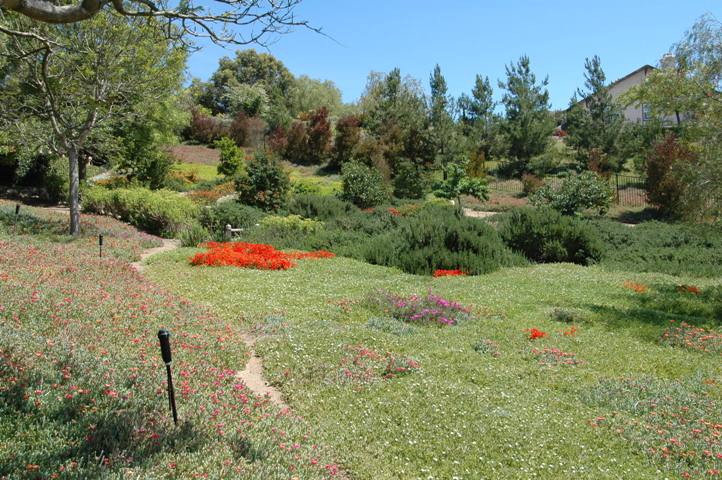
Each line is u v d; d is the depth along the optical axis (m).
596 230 27.58
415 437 6.68
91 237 21.12
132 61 20.09
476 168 47.81
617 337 11.89
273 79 87.44
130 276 13.88
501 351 10.62
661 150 36.56
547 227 23.97
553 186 43.19
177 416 5.69
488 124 56.28
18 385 5.35
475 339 11.23
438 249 20.98
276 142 58.75
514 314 13.76
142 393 6.09
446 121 49.47
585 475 5.99
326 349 9.85
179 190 40.59
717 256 23.83
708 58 16.16
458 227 21.72
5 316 8.04
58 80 18.81
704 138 16.33
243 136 64.12
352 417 7.23
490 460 6.23
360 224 27.97
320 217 30.14
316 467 5.38
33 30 17.14
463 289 16.42
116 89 20.48
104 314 9.34
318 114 58.41
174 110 35.50
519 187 47.31
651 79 17.12
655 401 8.22
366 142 49.72
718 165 15.63
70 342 7.23
